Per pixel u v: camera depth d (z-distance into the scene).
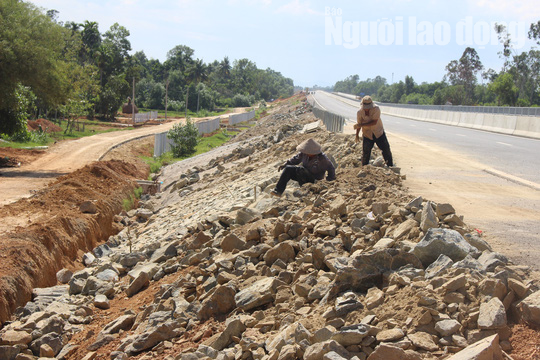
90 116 75.31
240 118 77.31
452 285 4.29
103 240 15.69
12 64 26.88
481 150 17.09
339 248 6.40
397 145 17.84
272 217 8.91
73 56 73.12
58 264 12.02
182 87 129.75
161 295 7.49
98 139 44.38
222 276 6.67
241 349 4.80
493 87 76.06
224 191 16.56
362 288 5.00
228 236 7.91
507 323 3.95
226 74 184.38
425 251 5.14
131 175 25.61
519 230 6.73
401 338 3.95
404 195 8.30
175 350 5.50
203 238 9.36
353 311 4.53
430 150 16.55
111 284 9.37
